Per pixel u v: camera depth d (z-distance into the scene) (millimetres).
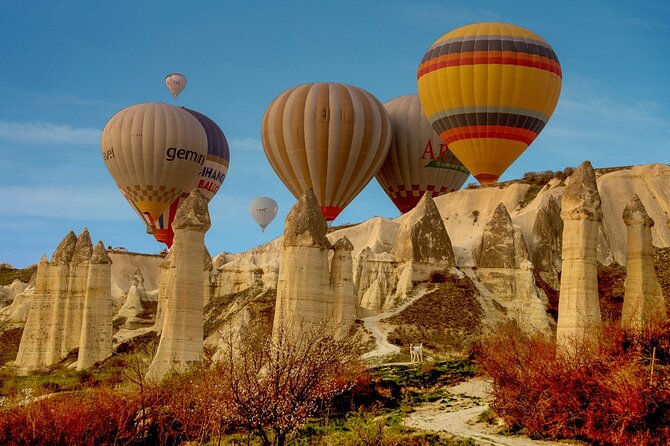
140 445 37156
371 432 36000
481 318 62969
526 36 87562
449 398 43781
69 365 70625
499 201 86625
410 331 59344
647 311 44250
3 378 64875
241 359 40125
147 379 49125
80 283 74438
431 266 68812
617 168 86250
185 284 53656
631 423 33375
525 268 67312
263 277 78188
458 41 88188
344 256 59625
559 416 35281
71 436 36000
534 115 87188
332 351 37188
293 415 33812
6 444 35438
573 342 39094
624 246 76000
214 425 35656
